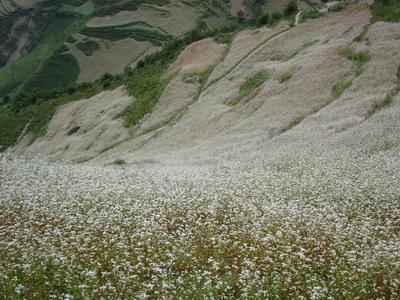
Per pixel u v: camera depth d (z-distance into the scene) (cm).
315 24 8212
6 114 11800
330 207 2095
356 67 5916
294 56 7238
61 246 1545
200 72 8369
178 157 4997
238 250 1600
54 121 9844
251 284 1292
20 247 1486
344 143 3909
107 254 1518
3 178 2434
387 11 7469
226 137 5338
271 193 2397
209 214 2020
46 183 2350
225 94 7112
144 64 10612
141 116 7775
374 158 3259
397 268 1401
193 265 1472
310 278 1349
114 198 2147
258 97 6356
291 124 5112
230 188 2481
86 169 2981
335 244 1625
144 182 2561
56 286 1287
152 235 1686
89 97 10369
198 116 6681
